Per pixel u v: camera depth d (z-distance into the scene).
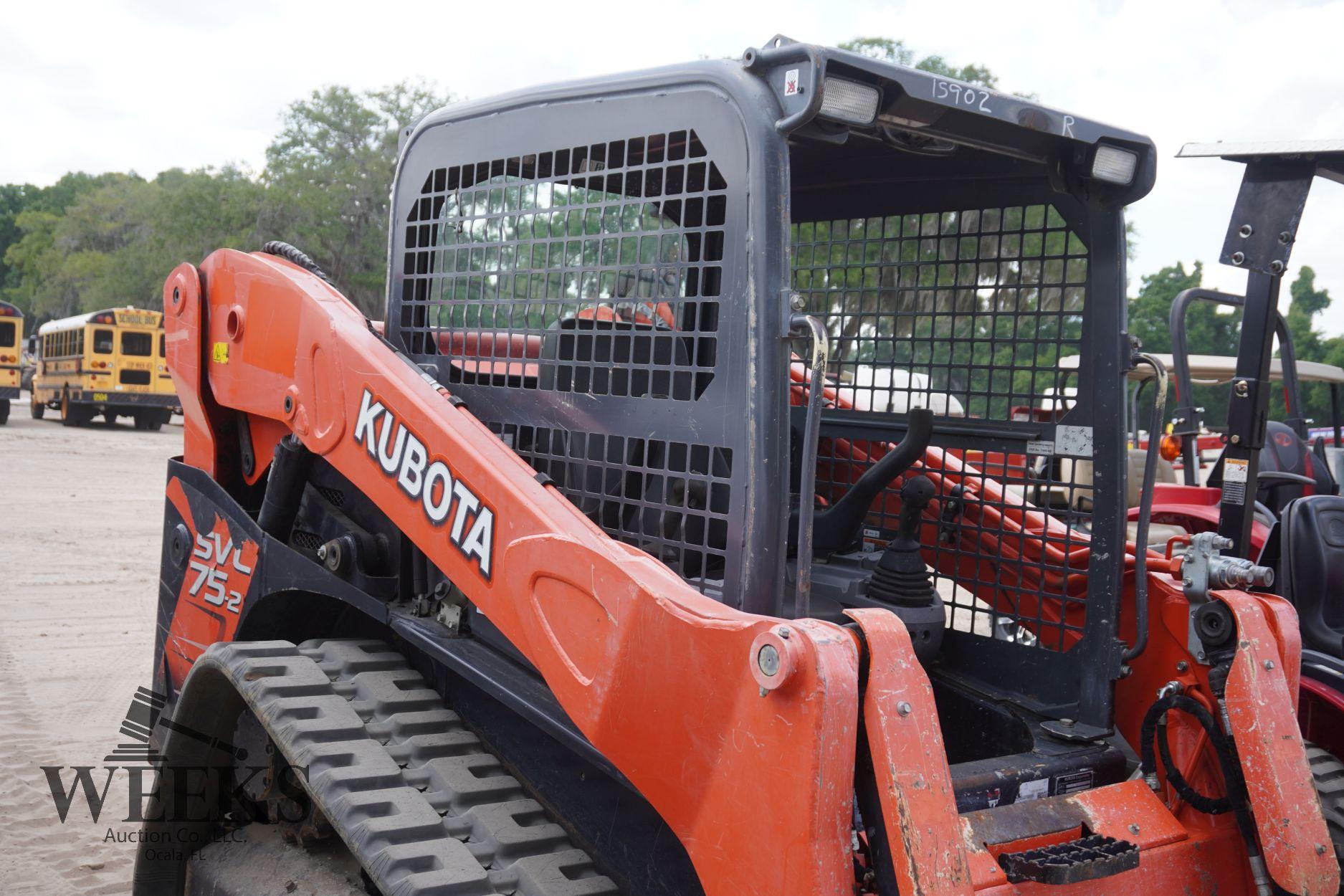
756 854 1.71
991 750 2.85
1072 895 2.11
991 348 2.97
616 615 1.99
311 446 2.89
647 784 1.93
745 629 1.75
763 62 2.07
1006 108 2.30
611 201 2.36
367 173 42.91
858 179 3.16
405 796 2.38
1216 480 6.07
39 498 13.02
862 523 3.02
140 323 25.80
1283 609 2.39
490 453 2.36
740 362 2.05
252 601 3.21
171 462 3.69
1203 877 2.31
